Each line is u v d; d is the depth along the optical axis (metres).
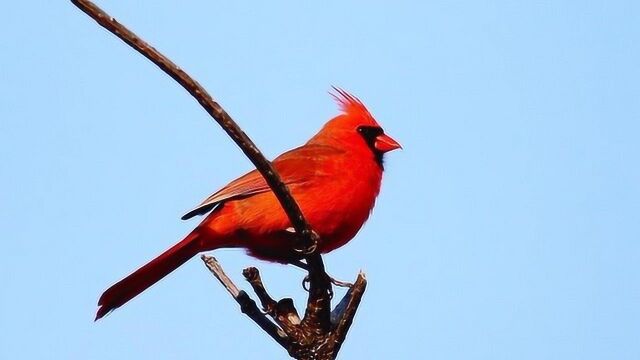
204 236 10.20
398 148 11.29
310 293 8.09
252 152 7.53
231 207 10.16
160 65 7.01
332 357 8.02
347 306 8.09
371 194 10.88
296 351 8.03
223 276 8.41
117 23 6.81
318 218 10.38
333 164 10.55
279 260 10.53
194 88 7.14
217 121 7.36
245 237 10.23
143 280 10.07
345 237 10.73
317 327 8.05
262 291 8.29
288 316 8.18
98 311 9.89
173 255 10.10
